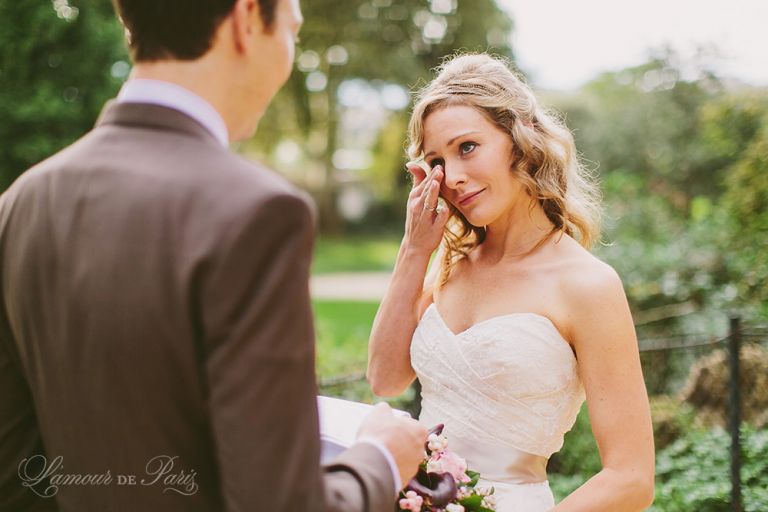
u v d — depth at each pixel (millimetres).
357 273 21125
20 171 7070
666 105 15195
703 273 6719
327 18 23172
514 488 1671
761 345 4289
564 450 4242
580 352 1624
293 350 905
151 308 917
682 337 5898
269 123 25922
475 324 1758
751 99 7824
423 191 1850
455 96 1685
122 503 990
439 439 1436
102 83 7168
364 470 1018
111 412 958
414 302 1923
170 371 927
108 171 994
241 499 856
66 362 981
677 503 3551
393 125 28656
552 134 1744
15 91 6867
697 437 3971
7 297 1055
